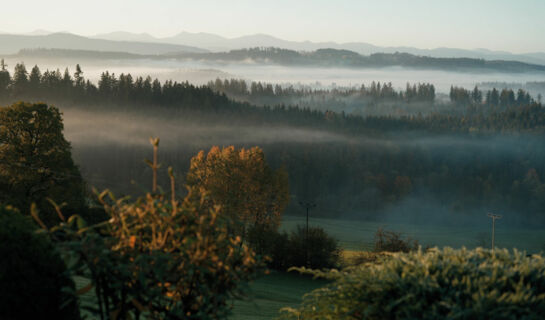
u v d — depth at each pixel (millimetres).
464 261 5969
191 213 5410
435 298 5363
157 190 5680
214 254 5316
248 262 5488
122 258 5148
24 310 4941
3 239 4980
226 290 5461
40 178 23781
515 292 5395
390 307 5312
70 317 5496
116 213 5391
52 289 5195
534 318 4867
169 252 5215
